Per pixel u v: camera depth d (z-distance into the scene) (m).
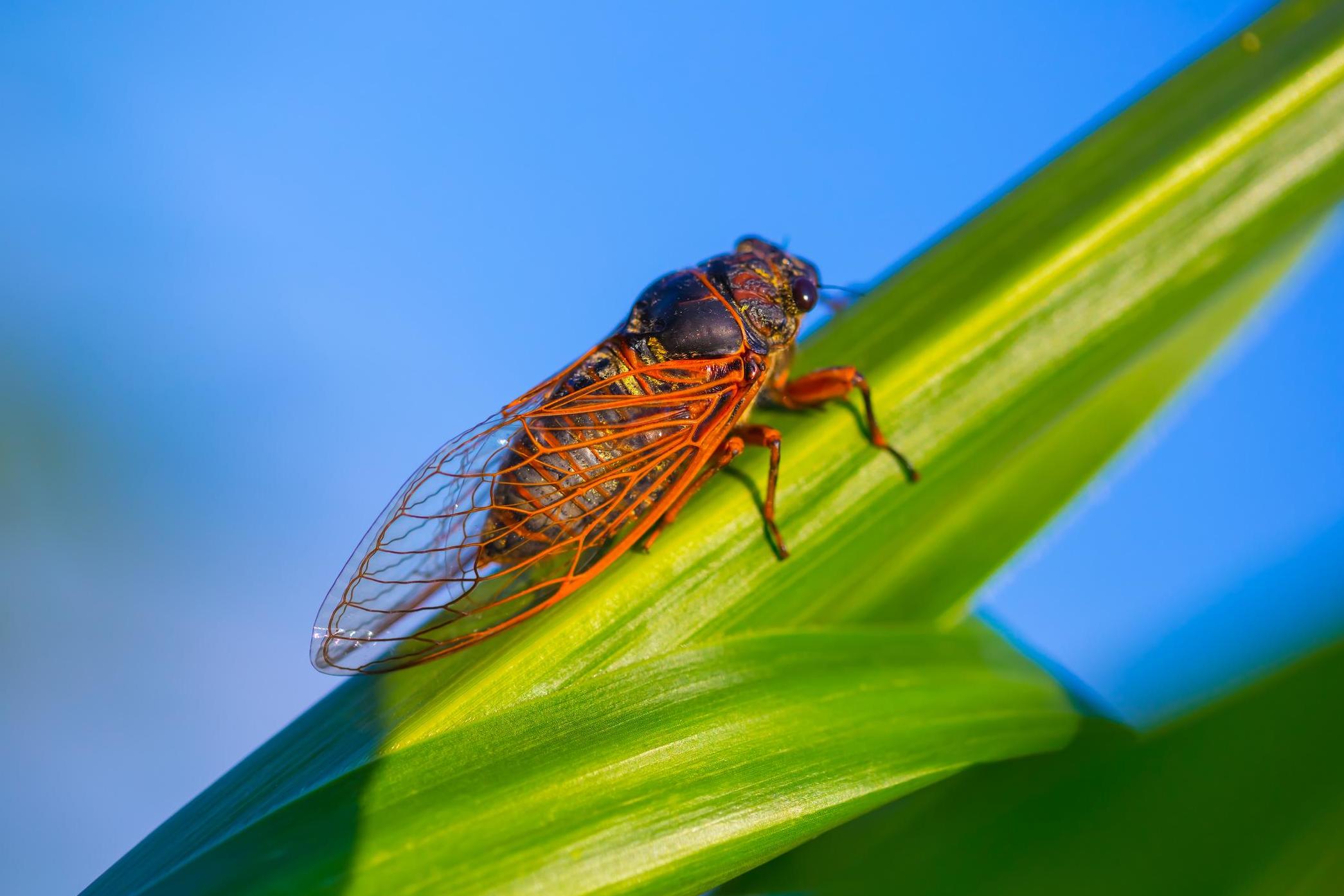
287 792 0.14
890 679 0.14
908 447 0.14
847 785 0.14
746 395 0.15
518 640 0.14
